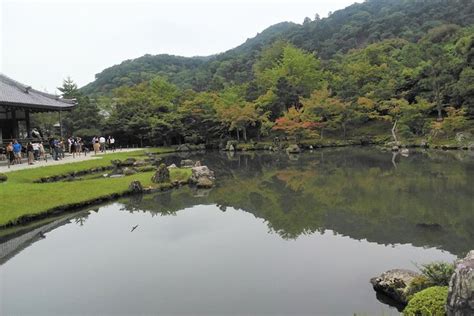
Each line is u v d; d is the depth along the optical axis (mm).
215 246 11742
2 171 23734
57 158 33000
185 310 7621
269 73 68188
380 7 155750
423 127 46875
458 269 5750
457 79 47656
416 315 6180
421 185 19969
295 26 151500
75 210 17016
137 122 57438
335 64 72562
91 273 9727
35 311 7734
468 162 28406
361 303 7746
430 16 110438
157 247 11758
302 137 52688
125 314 7512
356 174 25203
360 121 55812
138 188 20828
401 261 9945
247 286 8711
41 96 35625
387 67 63188
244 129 56344
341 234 12508
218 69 115875
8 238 13047
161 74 127500
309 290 8422
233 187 22828
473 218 13523
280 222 14398
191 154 49469
